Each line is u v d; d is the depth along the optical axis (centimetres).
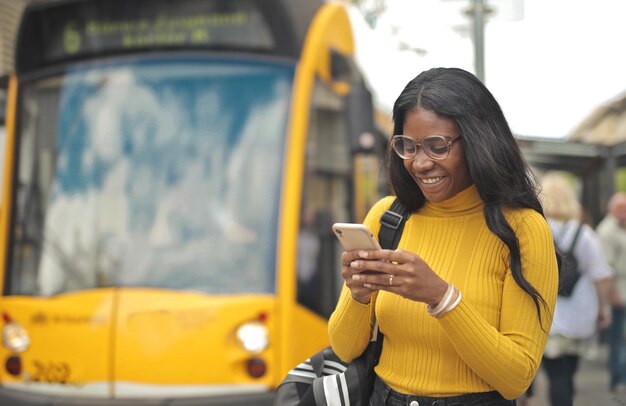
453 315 224
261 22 584
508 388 231
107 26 609
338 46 656
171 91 595
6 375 583
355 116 591
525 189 242
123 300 557
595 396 775
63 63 617
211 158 580
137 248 575
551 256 237
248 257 558
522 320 234
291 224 559
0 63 1064
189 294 555
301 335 555
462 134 237
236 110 583
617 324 862
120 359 547
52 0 619
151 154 590
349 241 230
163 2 601
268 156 572
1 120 654
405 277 223
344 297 257
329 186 621
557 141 1344
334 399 261
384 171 265
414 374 245
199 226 571
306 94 579
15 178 616
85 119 607
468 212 248
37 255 597
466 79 241
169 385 538
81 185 598
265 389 533
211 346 538
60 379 561
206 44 593
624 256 873
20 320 583
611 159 1325
